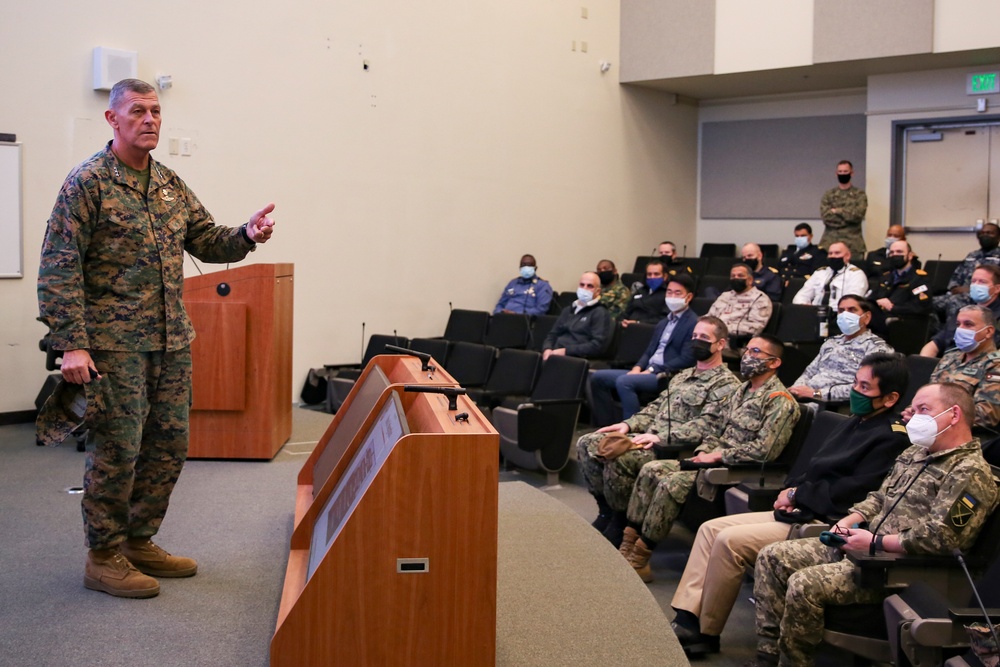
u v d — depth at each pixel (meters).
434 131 8.26
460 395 2.51
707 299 7.54
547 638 2.54
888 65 9.11
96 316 2.54
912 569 2.67
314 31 7.29
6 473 4.30
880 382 3.23
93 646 2.37
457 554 2.09
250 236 2.79
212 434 4.47
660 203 11.09
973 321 4.31
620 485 4.33
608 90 10.16
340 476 2.70
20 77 5.88
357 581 2.06
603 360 6.97
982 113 9.15
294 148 7.21
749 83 10.25
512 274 9.13
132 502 2.81
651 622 2.67
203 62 6.66
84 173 2.50
